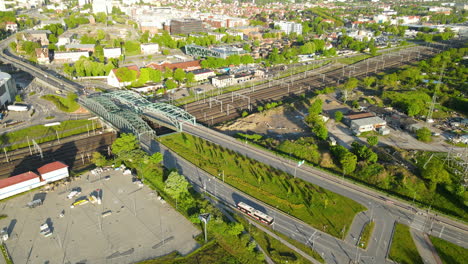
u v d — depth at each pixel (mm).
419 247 144750
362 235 151125
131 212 167250
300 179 193375
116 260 137125
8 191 176875
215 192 183250
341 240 148875
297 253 141500
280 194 181125
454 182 187375
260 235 151750
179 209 168875
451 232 154125
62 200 176250
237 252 142250
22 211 167000
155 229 155750
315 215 164750
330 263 136375
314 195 178750
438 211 167000
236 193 182875
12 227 155250
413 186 184375
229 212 166250
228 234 151500
